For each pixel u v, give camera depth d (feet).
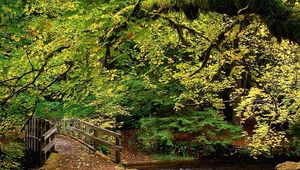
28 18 18.72
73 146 45.52
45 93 18.83
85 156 40.27
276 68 28.19
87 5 11.14
